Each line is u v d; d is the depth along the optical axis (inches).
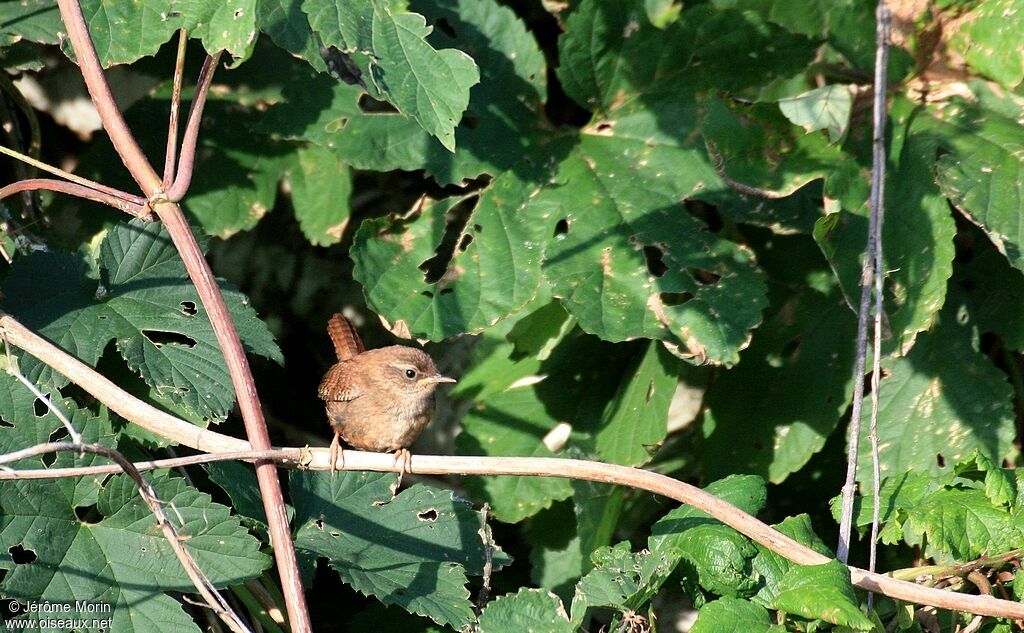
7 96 375.2
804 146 342.6
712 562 264.4
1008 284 362.3
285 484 361.1
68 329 291.4
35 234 366.6
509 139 358.0
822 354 367.2
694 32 354.9
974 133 334.0
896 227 330.3
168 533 245.6
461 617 281.9
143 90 414.0
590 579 285.4
